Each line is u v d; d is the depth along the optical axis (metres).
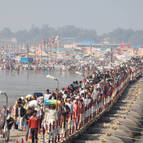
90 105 73.50
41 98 66.06
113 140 66.75
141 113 99.50
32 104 60.12
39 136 52.78
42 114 58.75
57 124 57.28
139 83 159.62
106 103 93.00
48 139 53.94
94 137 67.31
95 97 80.12
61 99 63.38
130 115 92.12
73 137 63.19
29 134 53.19
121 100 113.75
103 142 63.91
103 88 92.12
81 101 68.25
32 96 62.47
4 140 54.47
